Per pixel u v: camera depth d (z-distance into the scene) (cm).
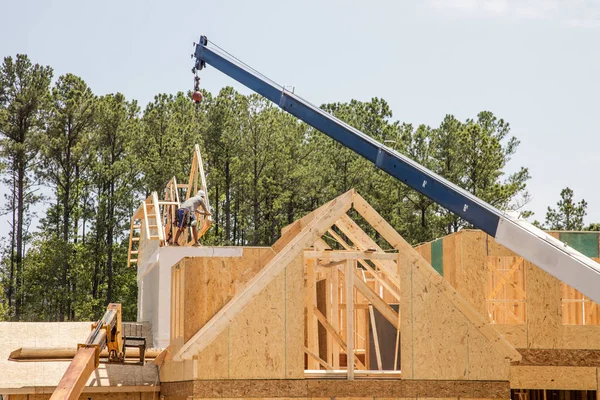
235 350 1505
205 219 2609
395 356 1681
